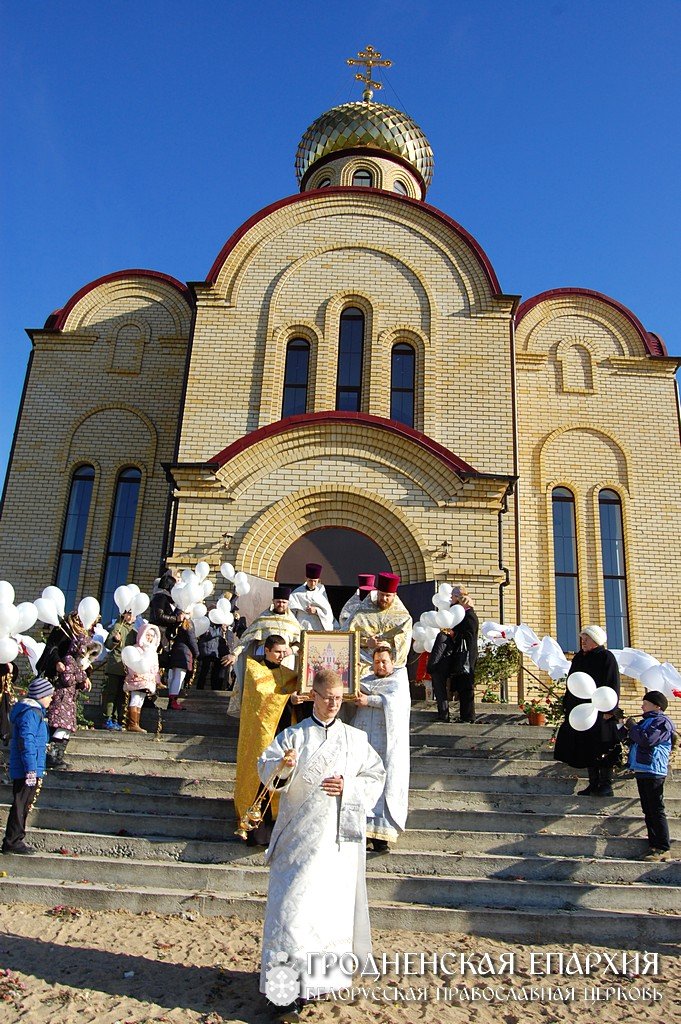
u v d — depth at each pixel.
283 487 15.40
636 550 18.11
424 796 8.55
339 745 5.37
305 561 15.38
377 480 15.45
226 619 12.66
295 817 5.19
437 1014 5.22
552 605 17.62
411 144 22.84
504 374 16.94
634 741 7.96
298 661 7.36
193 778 8.70
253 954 5.85
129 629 11.05
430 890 6.95
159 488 18.42
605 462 18.75
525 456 18.69
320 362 16.92
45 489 18.42
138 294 20.08
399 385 17.19
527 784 8.98
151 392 19.20
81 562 17.88
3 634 9.00
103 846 7.49
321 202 18.23
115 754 9.63
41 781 7.73
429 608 14.44
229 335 17.11
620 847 7.78
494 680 13.58
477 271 17.69
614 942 6.49
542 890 7.01
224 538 15.04
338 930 5.02
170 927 6.31
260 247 17.84
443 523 15.20
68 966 5.51
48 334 19.72
